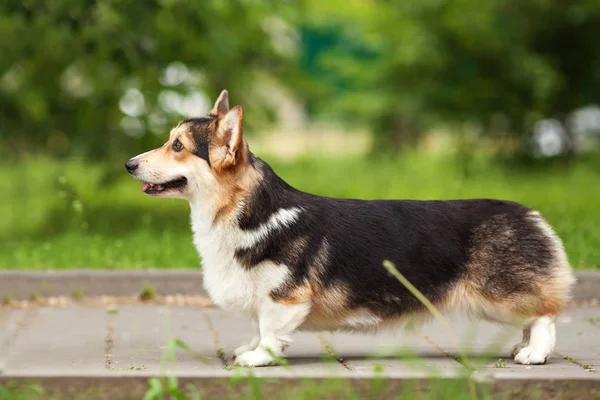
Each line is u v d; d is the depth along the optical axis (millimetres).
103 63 17125
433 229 7492
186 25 16094
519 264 7426
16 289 10695
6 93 19719
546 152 27328
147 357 7609
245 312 7426
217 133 7219
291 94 21938
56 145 23906
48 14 15070
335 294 7348
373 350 8047
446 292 7477
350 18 28312
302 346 8273
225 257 7273
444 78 26938
